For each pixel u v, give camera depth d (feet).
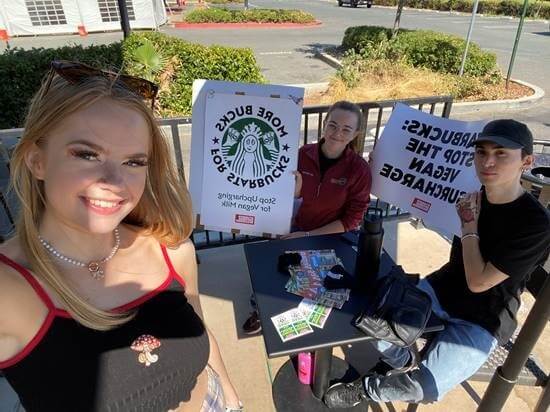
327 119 7.55
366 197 7.92
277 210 7.79
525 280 5.49
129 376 3.34
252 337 7.98
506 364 4.76
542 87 28.68
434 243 10.87
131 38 23.07
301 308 5.24
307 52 40.24
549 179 7.23
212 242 10.16
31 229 3.08
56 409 3.17
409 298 5.07
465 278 5.90
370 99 23.53
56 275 3.07
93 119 2.88
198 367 3.80
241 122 7.44
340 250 6.44
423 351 5.74
